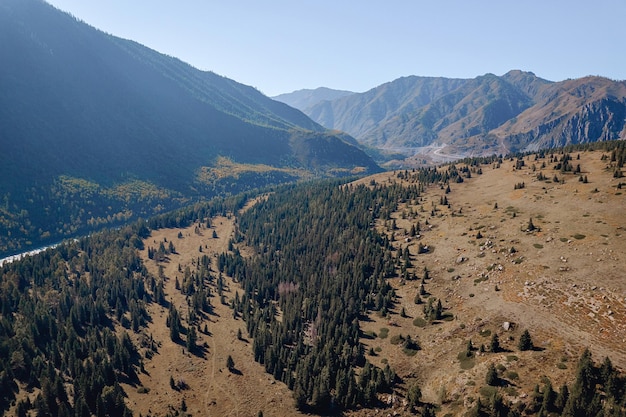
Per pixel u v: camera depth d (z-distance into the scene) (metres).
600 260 112.56
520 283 117.50
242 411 105.81
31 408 107.25
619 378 75.88
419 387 97.69
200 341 141.12
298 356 124.19
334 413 99.25
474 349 101.00
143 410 108.19
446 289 133.50
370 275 157.00
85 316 149.50
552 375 82.31
